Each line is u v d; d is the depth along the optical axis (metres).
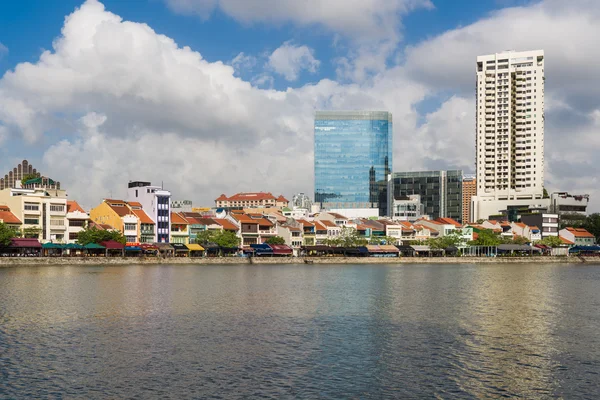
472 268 192.88
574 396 46.03
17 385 47.16
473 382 49.12
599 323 75.06
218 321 74.06
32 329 67.31
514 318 78.44
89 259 173.12
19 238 169.75
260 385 47.84
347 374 50.94
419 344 61.78
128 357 55.50
